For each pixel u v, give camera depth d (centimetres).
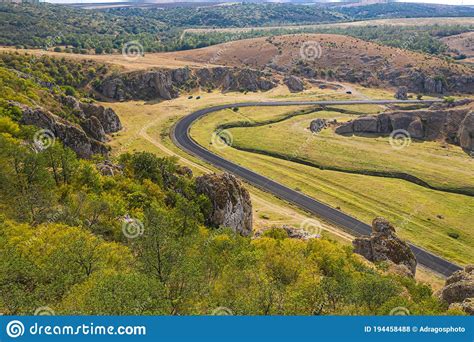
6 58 18425
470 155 16450
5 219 4916
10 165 5962
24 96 11038
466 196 12781
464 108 18650
